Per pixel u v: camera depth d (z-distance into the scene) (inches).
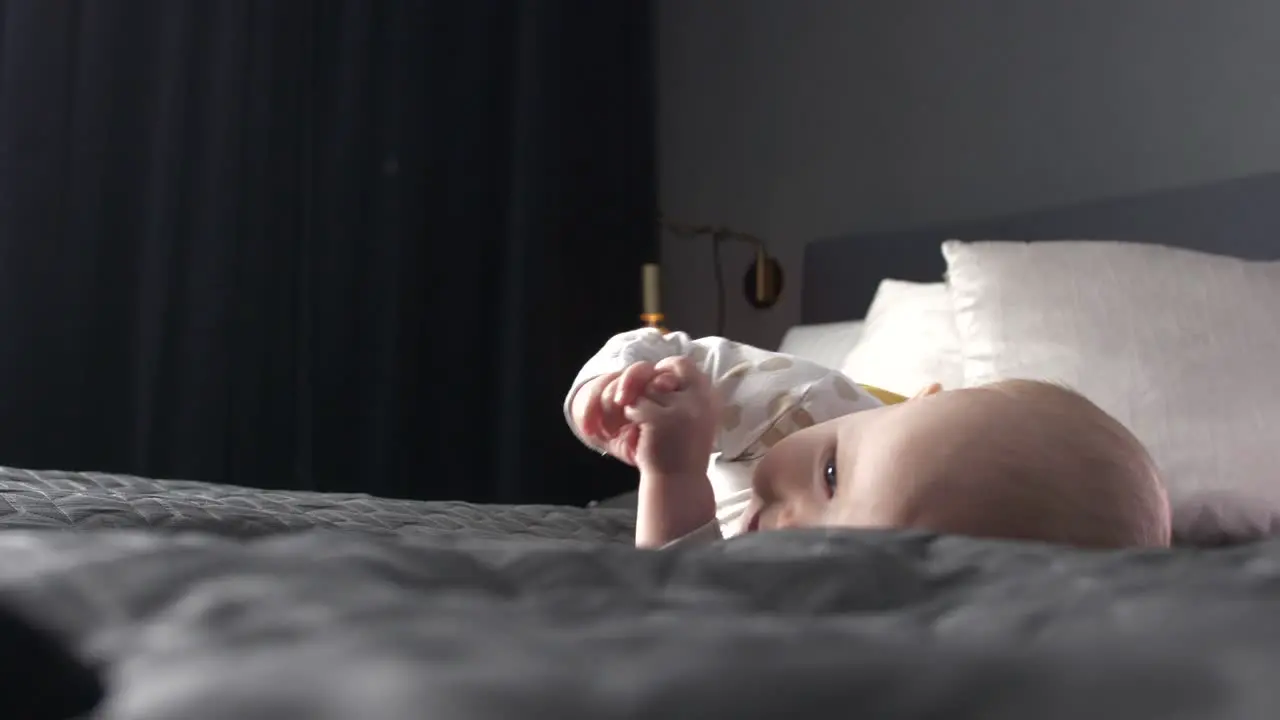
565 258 116.0
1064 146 100.0
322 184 101.3
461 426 111.0
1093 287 65.3
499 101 115.0
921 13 109.1
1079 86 99.3
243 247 94.7
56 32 84.0
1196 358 60.7
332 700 11.7
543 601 16.6
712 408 36.2
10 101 81.4
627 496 82.0
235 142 93.1
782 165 118.6
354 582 16.2
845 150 114.1
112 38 87.0
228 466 93.2
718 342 50.0
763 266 116.5
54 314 83.8
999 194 103.8
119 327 87.5
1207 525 55.0
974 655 13.0
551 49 115.9
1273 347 60.7
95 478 47.5
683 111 126.4
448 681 11.8
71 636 14.8
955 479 28.8
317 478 100.4
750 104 121.4
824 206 115.3
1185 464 57.4
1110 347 62.1
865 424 32.2
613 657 12.8
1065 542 28.3
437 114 110.2
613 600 16.8
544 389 113.4
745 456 46.7
